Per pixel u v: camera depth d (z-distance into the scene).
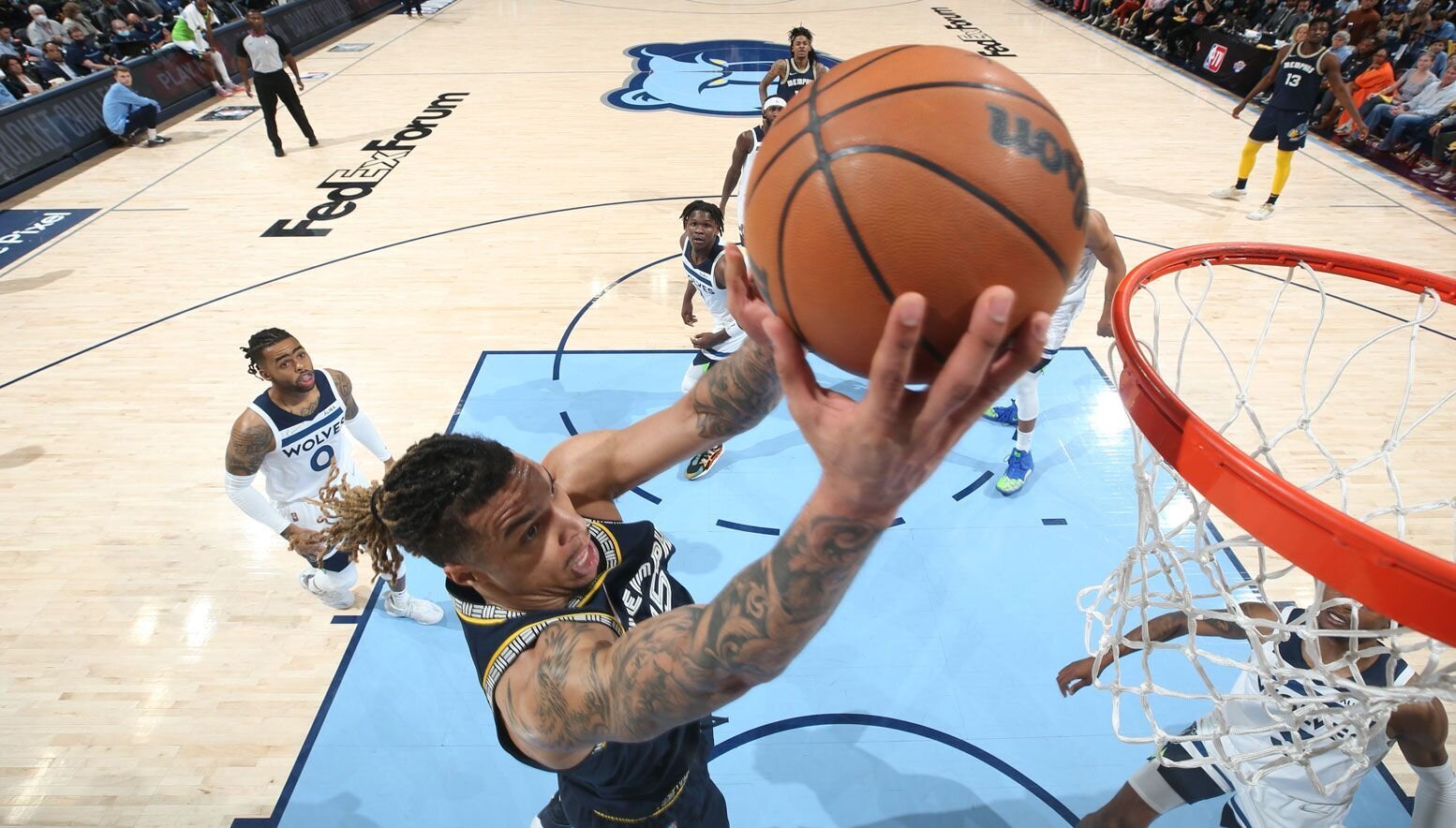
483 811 3.02
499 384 5.28
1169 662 3.50
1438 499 4.24
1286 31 10.83
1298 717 1.97
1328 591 2.14
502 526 1.17
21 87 9.42
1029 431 4.28
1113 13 14.29
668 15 16.16
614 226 7.41
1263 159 8.84
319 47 13.66
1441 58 8.87
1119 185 8.18
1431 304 2.42
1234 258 2.18
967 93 0.89
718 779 3.11
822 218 0.87
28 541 4.13
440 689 3.45
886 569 3.98
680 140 9.57
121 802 3.04
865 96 0.92
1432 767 2.23
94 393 5.22
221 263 6.81
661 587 1.51
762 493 4.45
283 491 3.35
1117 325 1.76
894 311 0.63
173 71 10.86
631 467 1.51
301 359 3.09
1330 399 5.02
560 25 15.26
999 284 0.83
